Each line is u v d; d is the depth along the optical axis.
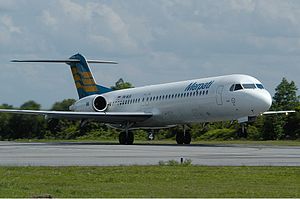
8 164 71.19
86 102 147.50
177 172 60.06
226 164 70.62
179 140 138.25
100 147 116.31
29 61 149.25
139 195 45.12
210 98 123.06
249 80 120.38
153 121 138.25
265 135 183.62
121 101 146.25
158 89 136.88
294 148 110.62
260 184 51.88
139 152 96.44
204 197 44.16
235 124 191.00
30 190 47.41
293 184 51.91
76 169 62.88
